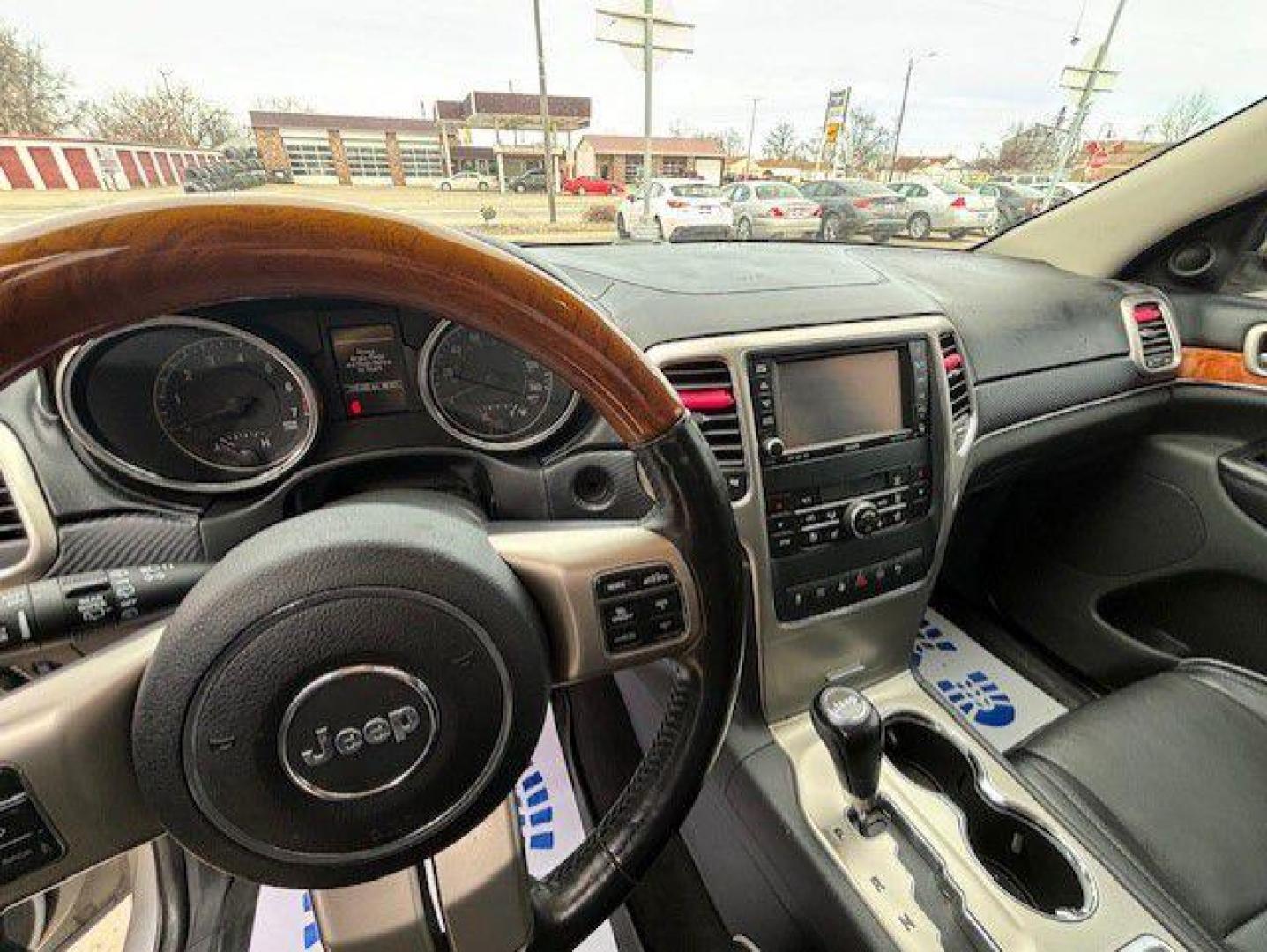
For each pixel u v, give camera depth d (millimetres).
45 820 398
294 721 397
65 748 393
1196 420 1490
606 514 994
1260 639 1392
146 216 323
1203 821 928
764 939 1021
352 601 394
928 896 830
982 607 1854
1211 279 1488
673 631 540
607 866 587
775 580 998
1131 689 1150
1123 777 984
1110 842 891
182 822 406
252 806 405
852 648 1113
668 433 490
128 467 809
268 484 879
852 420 1010
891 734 1091
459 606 416
